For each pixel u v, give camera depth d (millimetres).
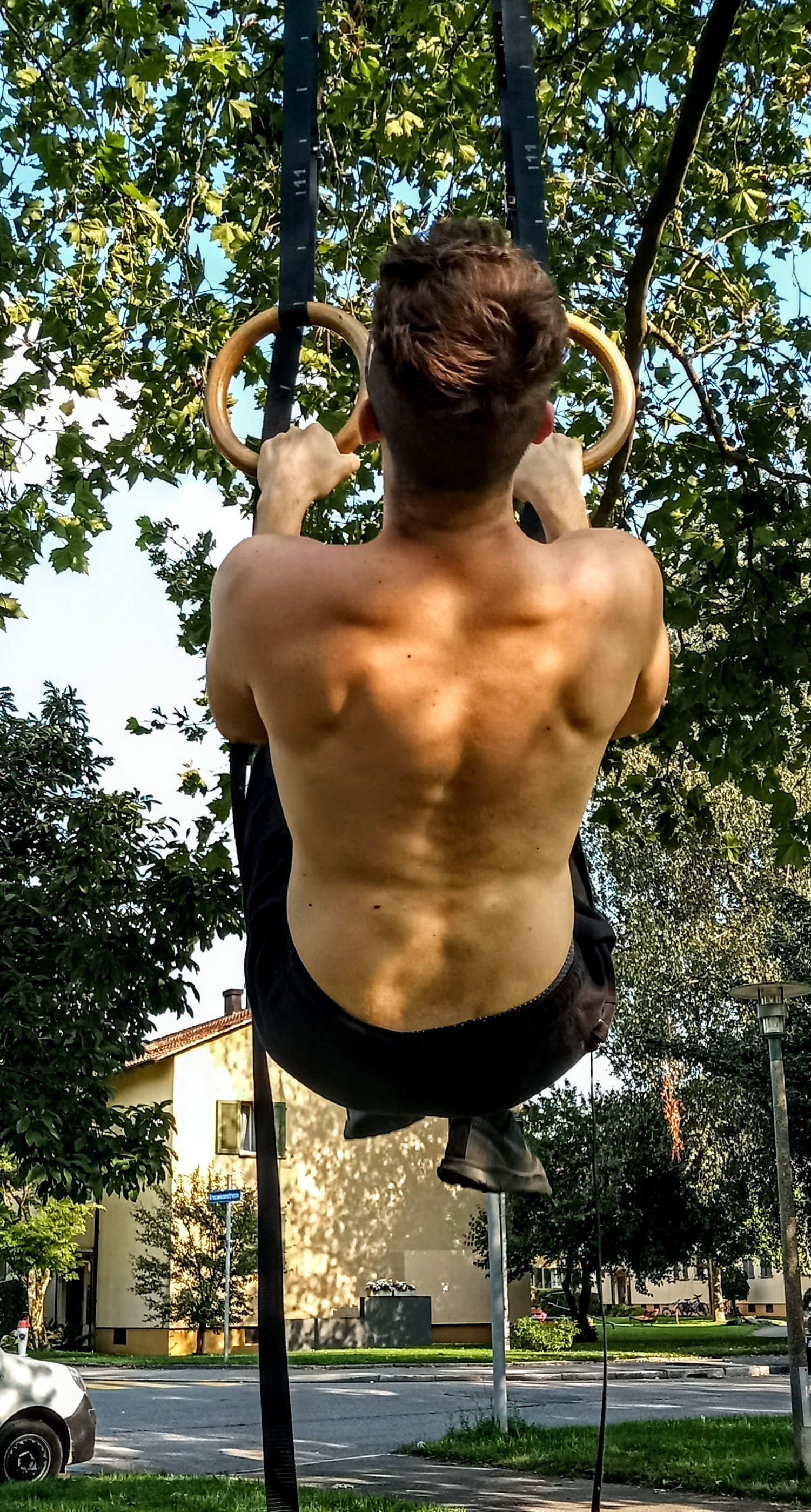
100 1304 34000
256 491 1664
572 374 7449
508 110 1765
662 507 7438
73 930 10727
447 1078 1289
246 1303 31422
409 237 1196
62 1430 10469
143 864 10398
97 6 7109
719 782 7395
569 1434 12625
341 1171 33625
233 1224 31516
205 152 7516
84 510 7703
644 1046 22938
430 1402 18344
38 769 13984
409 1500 9328
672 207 6547
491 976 1264
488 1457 11578
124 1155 11914
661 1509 8883
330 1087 1336
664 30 7594
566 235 7762
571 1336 33219
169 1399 19359
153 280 7887
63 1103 11680
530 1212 30188
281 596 1231
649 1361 27547
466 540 1219
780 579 7340
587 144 8094
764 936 21406
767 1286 57281
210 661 1322
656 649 1328
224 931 8133
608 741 1293
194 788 8086
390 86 7363
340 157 7637
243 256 7582
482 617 1214
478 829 1245
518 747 1226
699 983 21812
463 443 1154
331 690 1212
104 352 8094
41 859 13586
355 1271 33281
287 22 1688
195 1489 9016
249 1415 16781
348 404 7441
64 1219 31031
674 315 8094
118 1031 11766
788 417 7664
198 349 7648
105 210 7758
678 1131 23281
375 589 1212
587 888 1421
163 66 6973
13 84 7523
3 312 7578
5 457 7680
